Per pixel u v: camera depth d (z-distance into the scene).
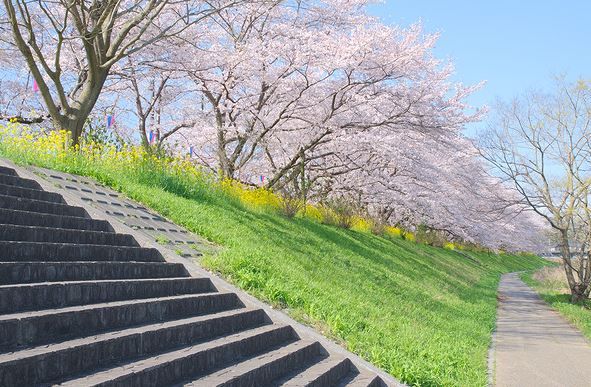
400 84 18.80
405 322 11.41
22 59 17.97
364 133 19.48
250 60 18.31
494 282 35.66
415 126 19.52
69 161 11.68
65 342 4.46
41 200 8.15
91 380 4.04
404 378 7.69
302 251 13.95
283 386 5.73
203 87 19.77
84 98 14.30
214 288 7.97
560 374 10.06
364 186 26.61
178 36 16.66
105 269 6.31
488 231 41.06
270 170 24.50
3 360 3.72
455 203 32.94
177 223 10.98
